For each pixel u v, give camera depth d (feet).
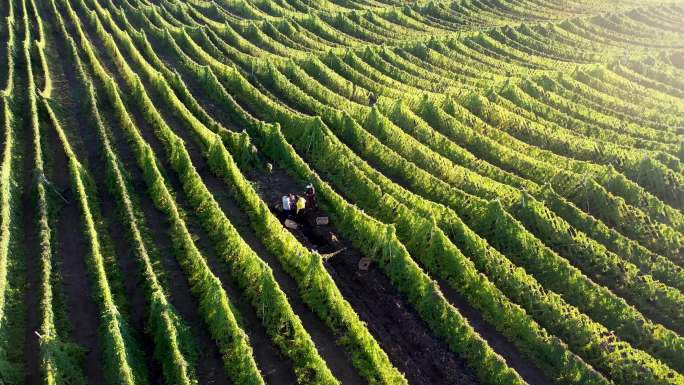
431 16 332.60
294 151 183.21
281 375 119.85
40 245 143.74
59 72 238.89
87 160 181.27
